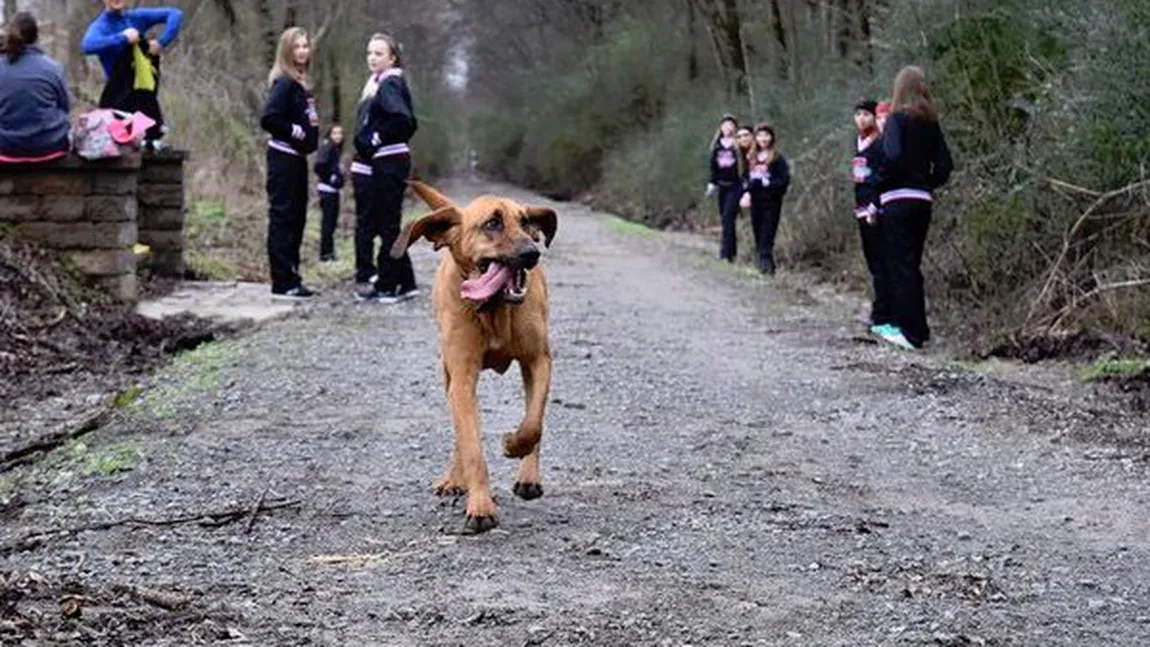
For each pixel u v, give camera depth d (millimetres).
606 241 25891
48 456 7449
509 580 5242
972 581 5320
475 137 75250
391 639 4590
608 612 4883
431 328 11906
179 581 5184
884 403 9078
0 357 10156
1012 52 15461
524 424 6027
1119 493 6848
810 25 30609
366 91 13797
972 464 7430
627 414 8547
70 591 4879
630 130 50531
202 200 22250
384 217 13719
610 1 51000
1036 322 12594
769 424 8367
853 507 6488
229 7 33406
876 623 4828
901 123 12266
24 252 12172
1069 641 4707
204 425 7984
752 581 5277
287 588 5121
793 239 21281
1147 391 10039
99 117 12422
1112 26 12672
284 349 10656
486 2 61938
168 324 12008
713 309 14398
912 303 12398
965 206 14695
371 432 7824
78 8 27406
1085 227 13375
